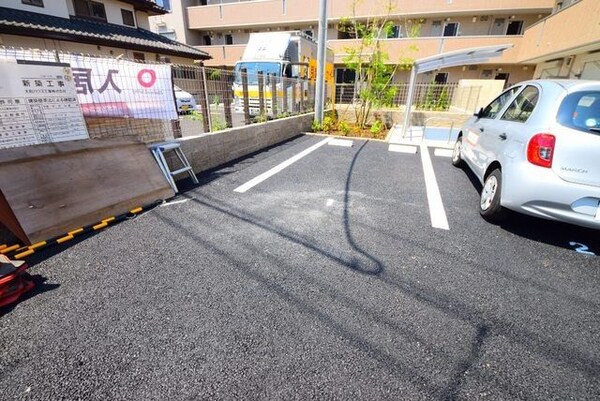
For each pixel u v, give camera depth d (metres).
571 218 2.50
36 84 2.71
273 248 2.68
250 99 6.61
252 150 6.29
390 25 8.59
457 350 1.69
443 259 2.57
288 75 9.87
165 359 1.59
